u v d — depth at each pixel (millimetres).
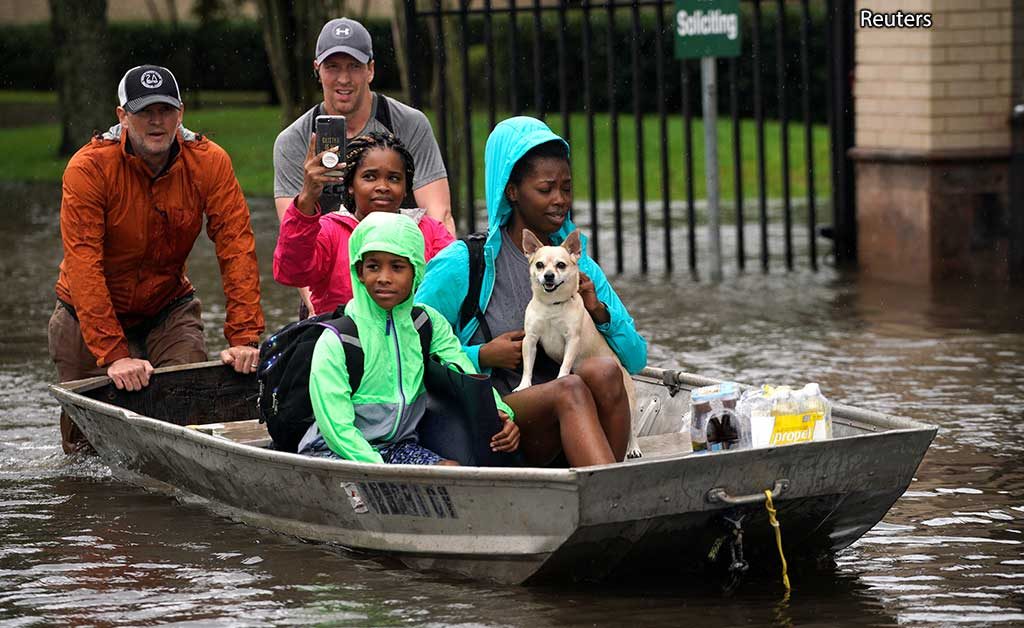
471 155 41406
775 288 40844
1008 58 40500
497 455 18531
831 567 18344
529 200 19734
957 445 24125
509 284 20062
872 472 17594
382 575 17859
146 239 23891
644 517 16547
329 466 17812
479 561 17422
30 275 45312
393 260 18516
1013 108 40594
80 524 20500
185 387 24141
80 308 23453
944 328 34531
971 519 20312
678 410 22188
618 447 18734
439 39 41562
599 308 19750
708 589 17391
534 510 16562
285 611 16719
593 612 16516
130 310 24719
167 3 110500
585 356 19547
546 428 18531
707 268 44938
